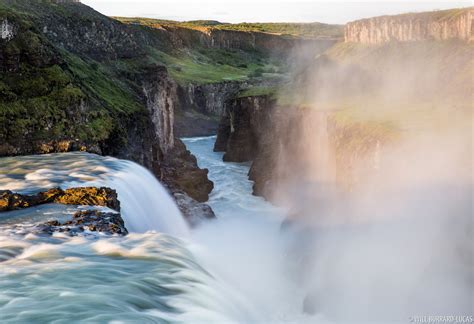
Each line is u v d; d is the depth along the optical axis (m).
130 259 26.03
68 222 31.81
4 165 50.97
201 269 26.44
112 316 19.75
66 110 62.00
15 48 63.03
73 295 21.47
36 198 36.44
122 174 48.09
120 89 83.81
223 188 92.50
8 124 58.09
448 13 130.88
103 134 62.38
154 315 20.45
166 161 94.44
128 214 40.22
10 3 86.25
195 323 20.50
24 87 62.03
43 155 56.59
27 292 21.78
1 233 29.86
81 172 47.41
